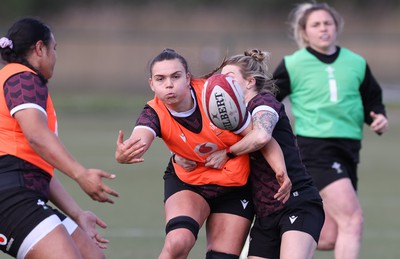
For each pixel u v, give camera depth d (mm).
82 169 16469
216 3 132000
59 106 84125
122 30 114125
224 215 19359
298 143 25281
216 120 18141
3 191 17078
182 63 18266
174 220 18500
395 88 98000
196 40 110625
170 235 18234
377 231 32719
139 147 16750
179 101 18172
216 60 85375
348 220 23781
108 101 88000
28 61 17969
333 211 24062
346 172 24688
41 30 18047
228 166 18922
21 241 16906
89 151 55562
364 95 25828
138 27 128000
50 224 16969
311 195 19281
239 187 19359
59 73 107438
